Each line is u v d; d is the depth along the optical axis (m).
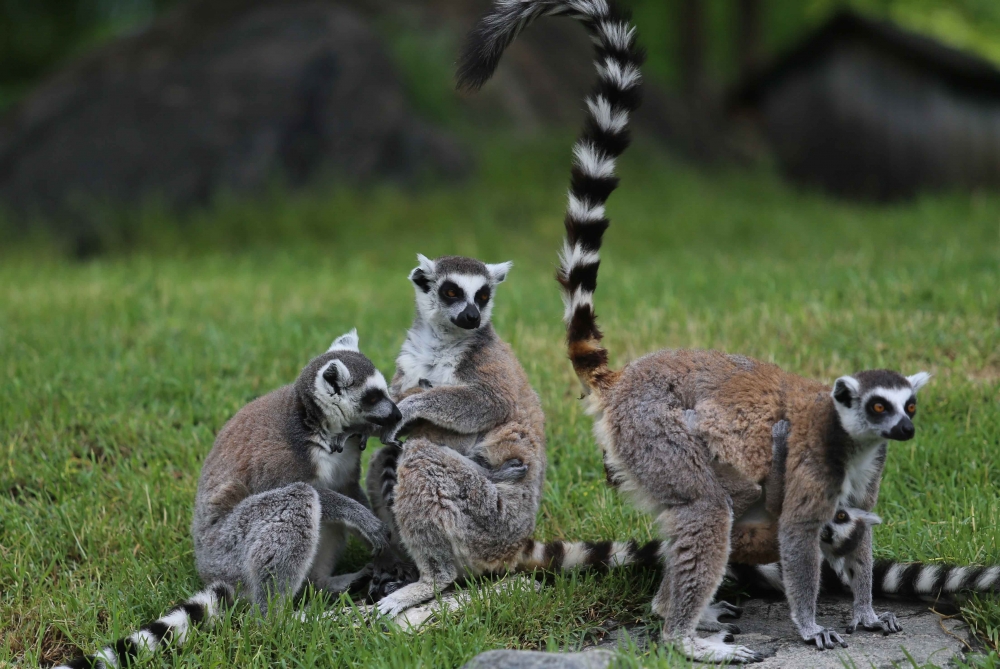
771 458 7.01
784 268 18.08
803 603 6.85
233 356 13.36
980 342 12.05
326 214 26.28
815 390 7.12
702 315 14.26
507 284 18.98
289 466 8.04
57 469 10.30
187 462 10.51
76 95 29.73
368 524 7.94
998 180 31.00
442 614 7.48
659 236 25.67
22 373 12.79
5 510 9.60
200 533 8.09
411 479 7.87
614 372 7.62
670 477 7.00
